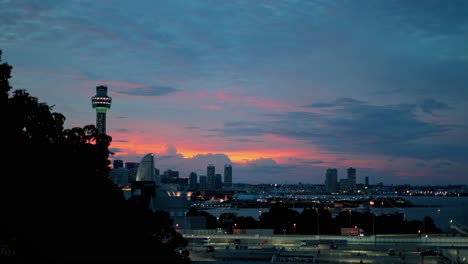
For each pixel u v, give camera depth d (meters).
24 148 90.25
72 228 93.56
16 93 95.31
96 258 100.44
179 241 141.12
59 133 104.50
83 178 101.06
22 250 83.38
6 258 79.19
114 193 114.31
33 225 85.81
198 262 193.62
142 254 117.19
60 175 94.88
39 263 86.56
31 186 87.12
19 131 92.25
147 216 130.88
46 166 93.06
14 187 84.38
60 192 92.88
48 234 89.25
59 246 91.38
